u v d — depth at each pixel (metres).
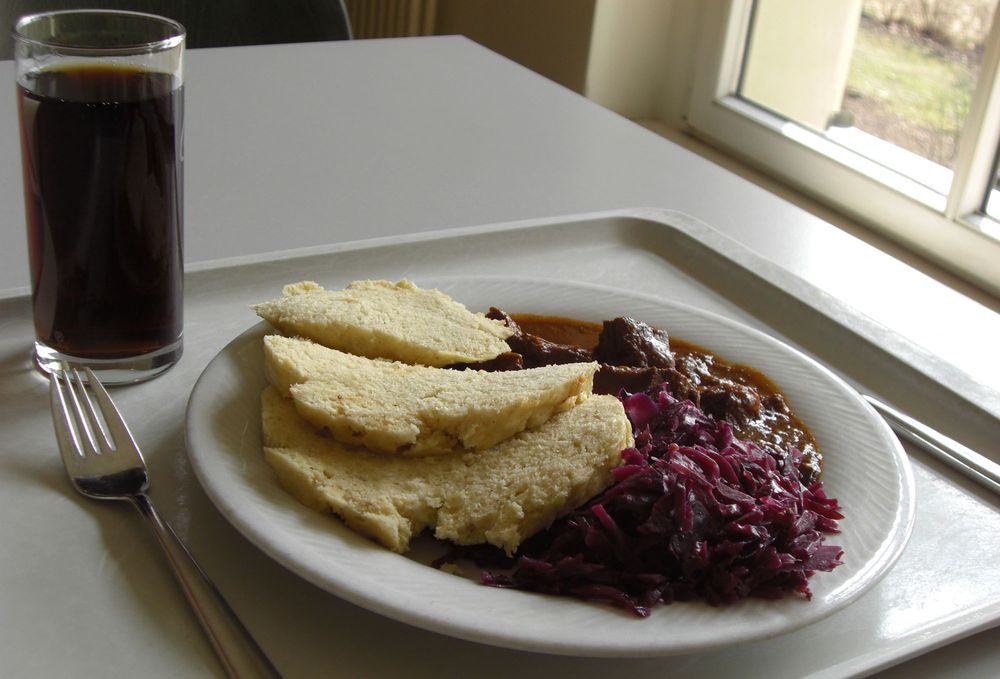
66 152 1.07
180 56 1.13
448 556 0.95
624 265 1.62
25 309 1.29
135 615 0.87
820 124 3.24
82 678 0.81
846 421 1.17
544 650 0.79
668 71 3.77
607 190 1.92
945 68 2.80
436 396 1.05
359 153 1.95
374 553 0.90
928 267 2.89
